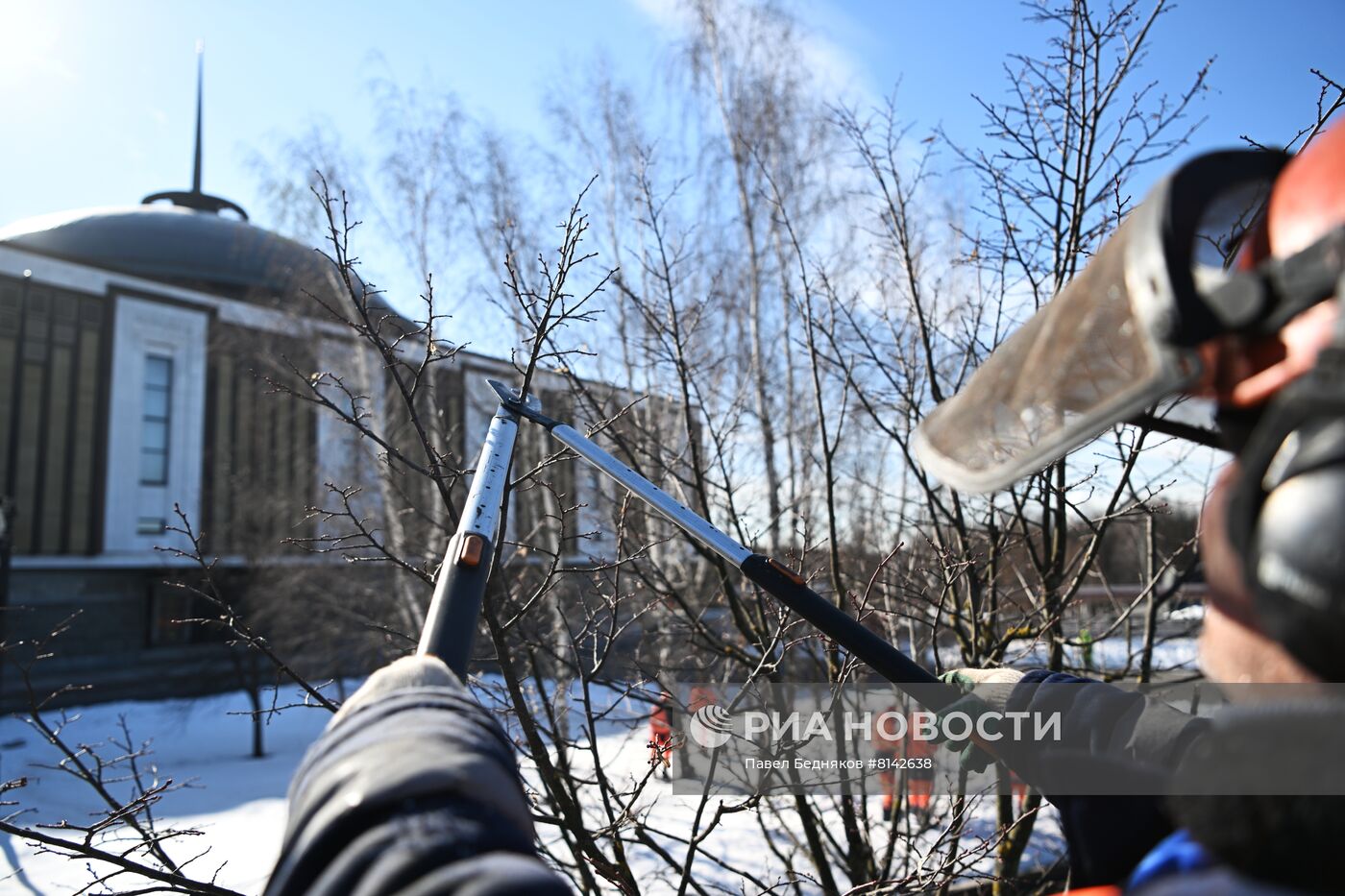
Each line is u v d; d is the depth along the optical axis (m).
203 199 35.66
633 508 3.61
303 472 20.03
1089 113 3.38
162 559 22.25
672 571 4.67
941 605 3.07
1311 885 0.44
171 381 25.78
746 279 8.99
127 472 24.88
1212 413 0.66
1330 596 0.44
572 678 3.34
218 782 10.50
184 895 2.29
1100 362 0.64
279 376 14.98
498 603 2.78
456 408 8.48
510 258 2.68
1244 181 0.62
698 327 5.31
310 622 13.22
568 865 2.53
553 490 2.64
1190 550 3.51
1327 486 0.45
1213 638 0.57
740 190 9.24
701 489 3.46
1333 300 0.50
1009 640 3.24
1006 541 3.48
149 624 24.59
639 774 3.99
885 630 3.93
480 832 0.59
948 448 0.77
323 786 0.65
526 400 2.30
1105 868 1.00
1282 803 0.45
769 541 4.65
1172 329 0.54
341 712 0.75
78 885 4.68
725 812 2.23
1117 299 0.63
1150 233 0.58
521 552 3.21
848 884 3.73
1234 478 0.54
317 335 11.94
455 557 0.97
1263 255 0.60
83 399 24.88
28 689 2.64
